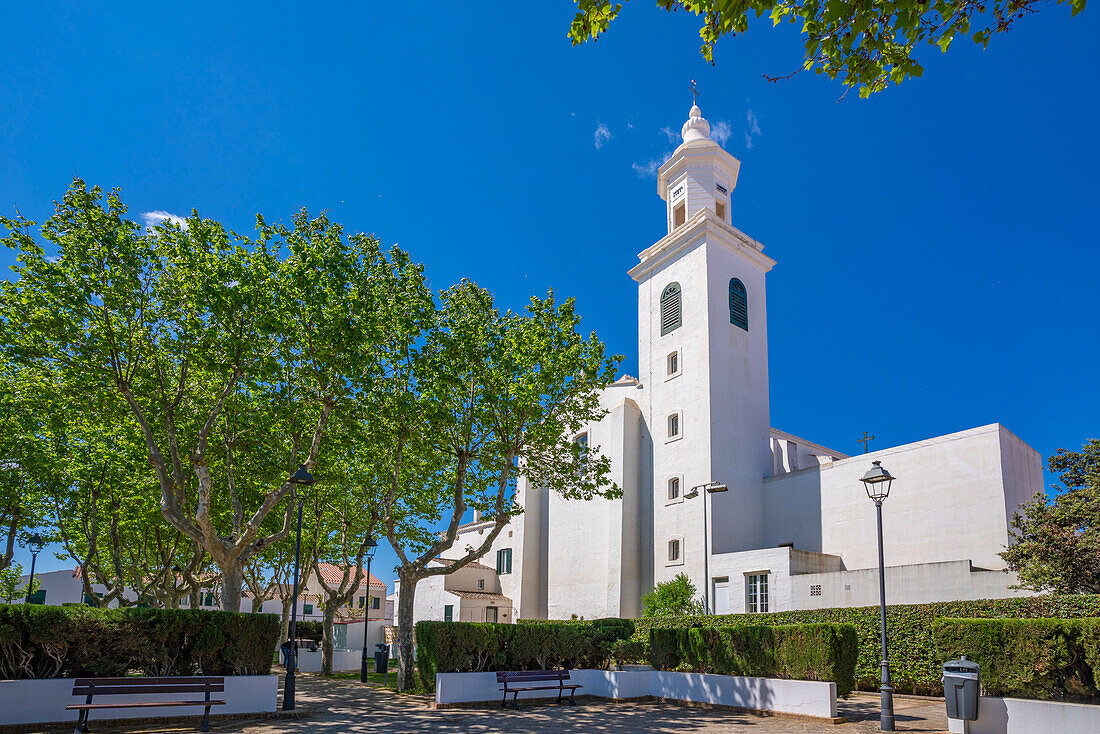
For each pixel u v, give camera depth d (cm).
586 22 639
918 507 2867
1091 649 1188
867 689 2133
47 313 1634
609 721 1571
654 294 4053
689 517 3469
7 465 2381
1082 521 2039
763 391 3809
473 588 4612
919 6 566
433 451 2308
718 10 572
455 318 2273
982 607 1914
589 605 3947
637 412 3969
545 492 4562
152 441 1770
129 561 3525
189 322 1781
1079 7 566
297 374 2023
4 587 4003
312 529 3042
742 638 1786
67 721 1366
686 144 4162
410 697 1986
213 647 1537
